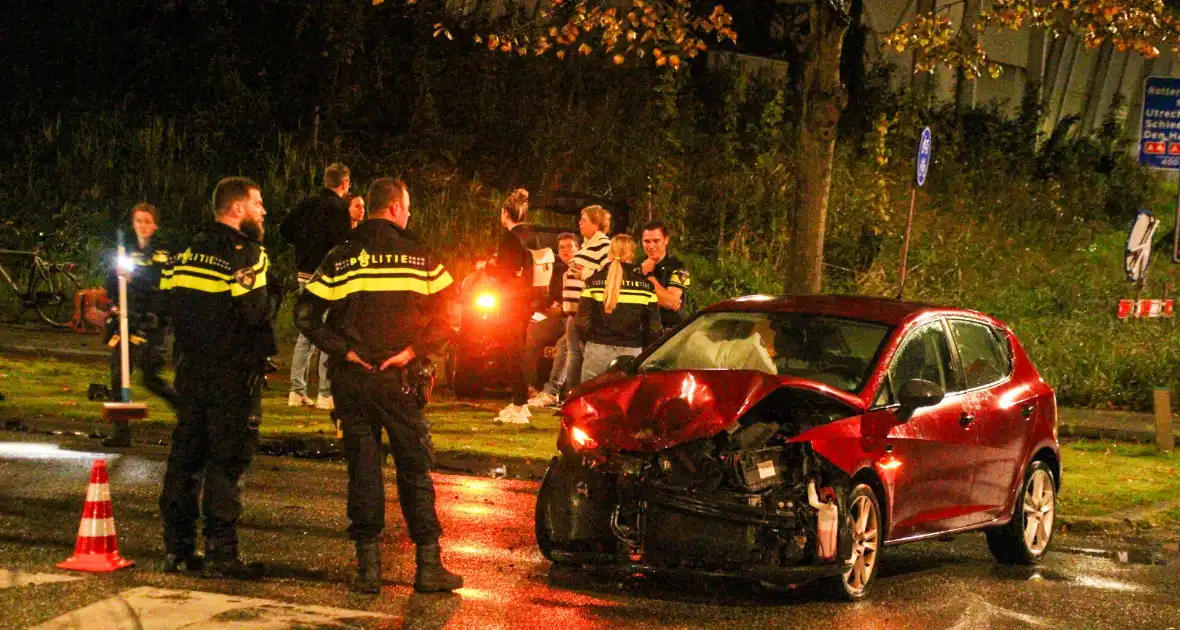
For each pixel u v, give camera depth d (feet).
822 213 77.05
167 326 56.90
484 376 79.41
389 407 37.01
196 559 38.65
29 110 127.34
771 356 45.98
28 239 111.14
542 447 65.16
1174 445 78.07
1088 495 62.13
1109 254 143.95
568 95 136.05
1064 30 80.59
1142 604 43.06
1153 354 99.04
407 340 37.22
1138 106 198.18
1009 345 51.72
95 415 66.13
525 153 128.36
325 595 36.52
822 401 42.52
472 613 35.78
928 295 118.21
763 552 38.55
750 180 130.00
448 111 131.23
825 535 38.88
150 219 56.44
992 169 146.41
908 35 84.33
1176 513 59.47
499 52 133.28
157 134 122.52
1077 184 156.35
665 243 61.82
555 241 86.07
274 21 131.03
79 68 130.62
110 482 51.31
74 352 87.45
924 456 43.91
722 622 37.01
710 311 48.11
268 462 58.75
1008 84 180.45
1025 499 49.47
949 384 47.14
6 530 42.57
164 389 57.21
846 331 45.93
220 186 37.88
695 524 38.63
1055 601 42.83
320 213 68.33
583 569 42.42
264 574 38.47
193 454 38.06
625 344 59.57
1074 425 82.33
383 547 43.91
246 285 36.99
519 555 43.93
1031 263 132.16
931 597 42.29
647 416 39.73
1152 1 77.20
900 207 131.34
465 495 54.29
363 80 130.82
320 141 127.85
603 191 127.03
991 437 47.26
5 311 102.01
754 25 160.66
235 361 37.42
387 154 127.65
